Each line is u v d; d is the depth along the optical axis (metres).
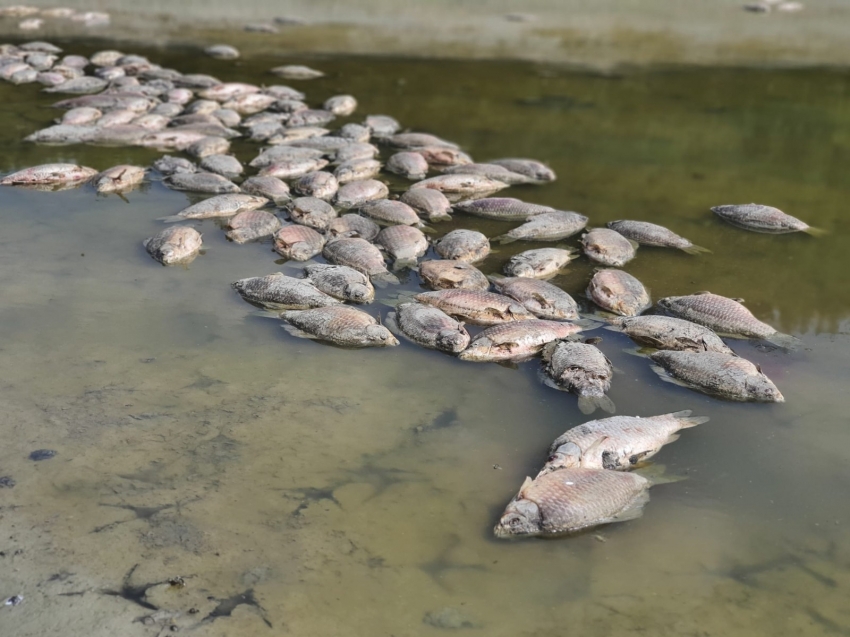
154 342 1.95
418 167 2.83
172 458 1.67
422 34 4.88
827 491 1.67
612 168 2.95
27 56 3.91
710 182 2.86
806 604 1.50
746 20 5.40
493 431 1.77
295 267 2.25
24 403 1.75
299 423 1.76
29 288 2.10
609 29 5.12
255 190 2.61
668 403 1.85
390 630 1.43
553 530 1.58
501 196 2.72
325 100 3.52
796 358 1.98
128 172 2.66
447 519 1.59
